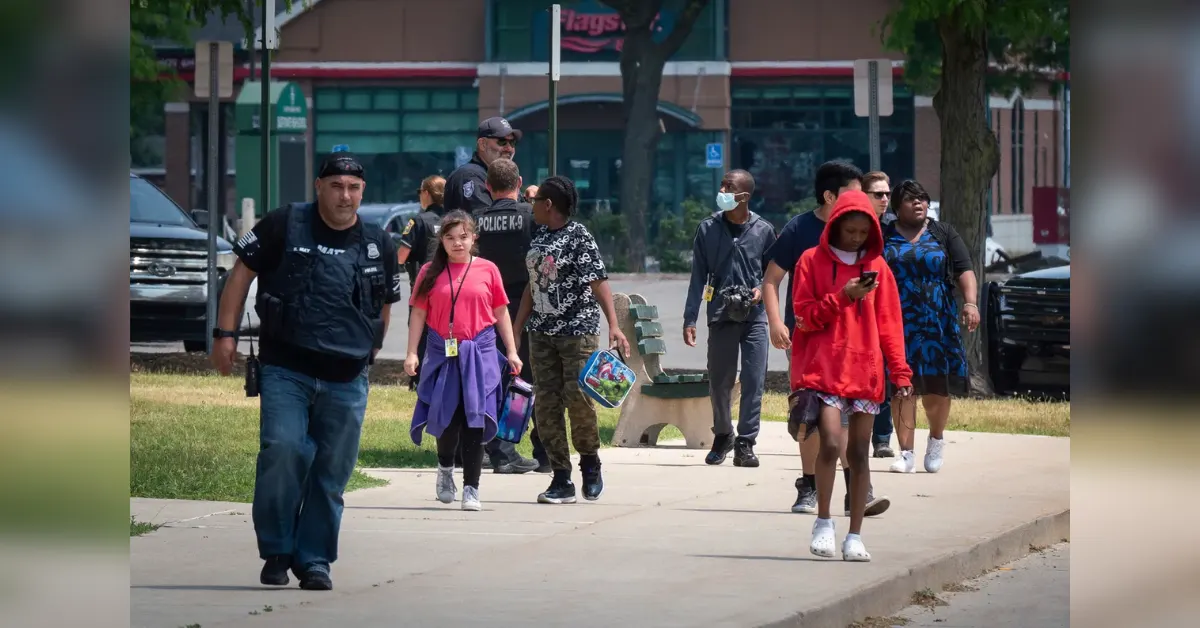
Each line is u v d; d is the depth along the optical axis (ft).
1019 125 616.80
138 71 418.10
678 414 152.76
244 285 82.99
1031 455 143.64
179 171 609.83
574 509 113.09
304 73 598.75
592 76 581.53
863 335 92.79
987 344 206.90
